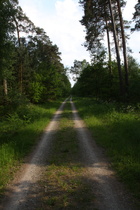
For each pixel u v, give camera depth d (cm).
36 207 346
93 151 666
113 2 1739
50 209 338
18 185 437
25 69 2305
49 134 967
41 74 2825
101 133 895
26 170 524
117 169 497
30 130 1019
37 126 1137
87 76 2370
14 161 589
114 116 1212
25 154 662
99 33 2061
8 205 357
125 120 1080
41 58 3647
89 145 741
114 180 442
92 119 1280
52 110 2106
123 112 1364
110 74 2156
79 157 610
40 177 476
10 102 1584
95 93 2502
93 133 933
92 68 2269
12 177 480
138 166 488
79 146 733
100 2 1659
